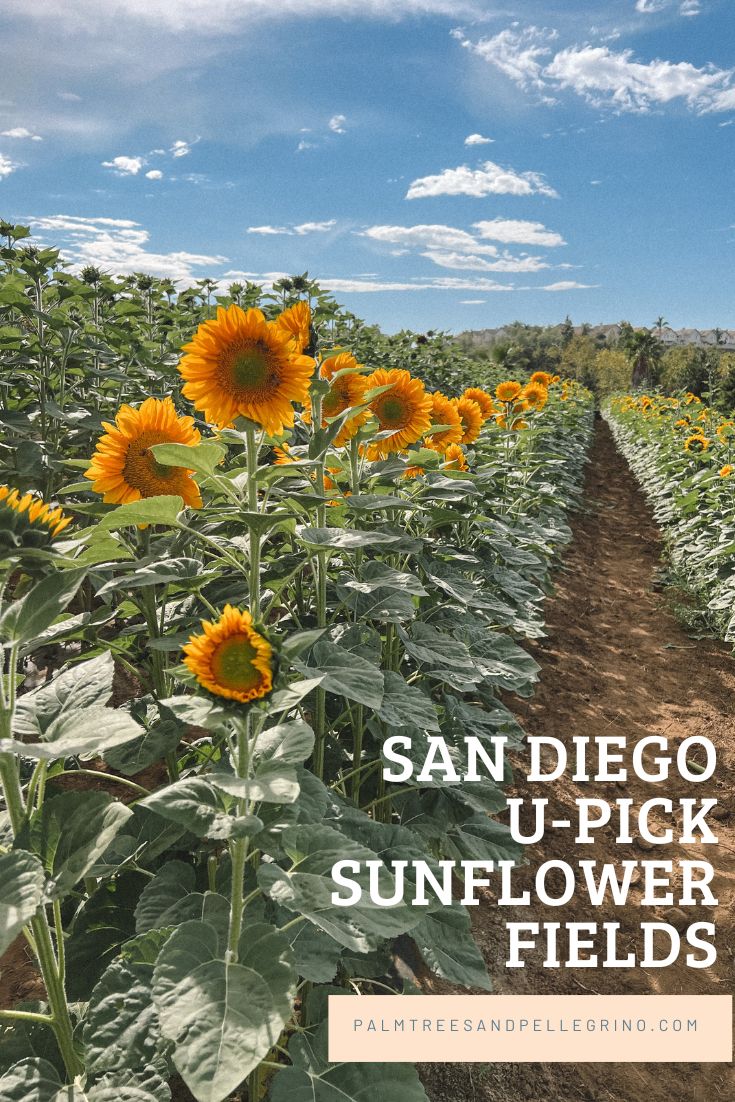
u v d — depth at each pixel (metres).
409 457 3.37
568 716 5.56
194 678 1.58
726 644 7.07
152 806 1.52
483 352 30.14
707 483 9.43
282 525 2.32
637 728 5.49
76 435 4.86
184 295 8.20
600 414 38.53
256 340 1.97
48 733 1.65
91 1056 1.63
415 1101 1.81
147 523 2.09
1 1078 1.74
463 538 4.74
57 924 1.81
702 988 3.31
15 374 5.43
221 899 1.90
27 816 1.69
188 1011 1.43
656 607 8.10
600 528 11.99
